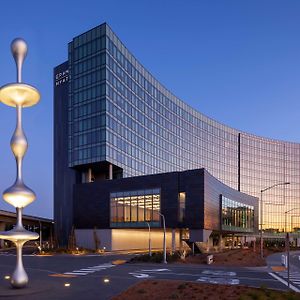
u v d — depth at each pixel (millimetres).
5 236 21938
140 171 89188
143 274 30422
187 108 118938
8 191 22438
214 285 23422
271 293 19891
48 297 19906
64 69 94062
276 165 158125
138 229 74188
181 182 63875
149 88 96938
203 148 126938
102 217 73125
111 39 79875
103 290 22141
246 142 149375
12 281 22141
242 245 93688
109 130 76500
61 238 87188
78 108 80312
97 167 81000
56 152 93125
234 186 142250
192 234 61906
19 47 23484
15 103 23688
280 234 134750
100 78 77562
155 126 98812
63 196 88000
